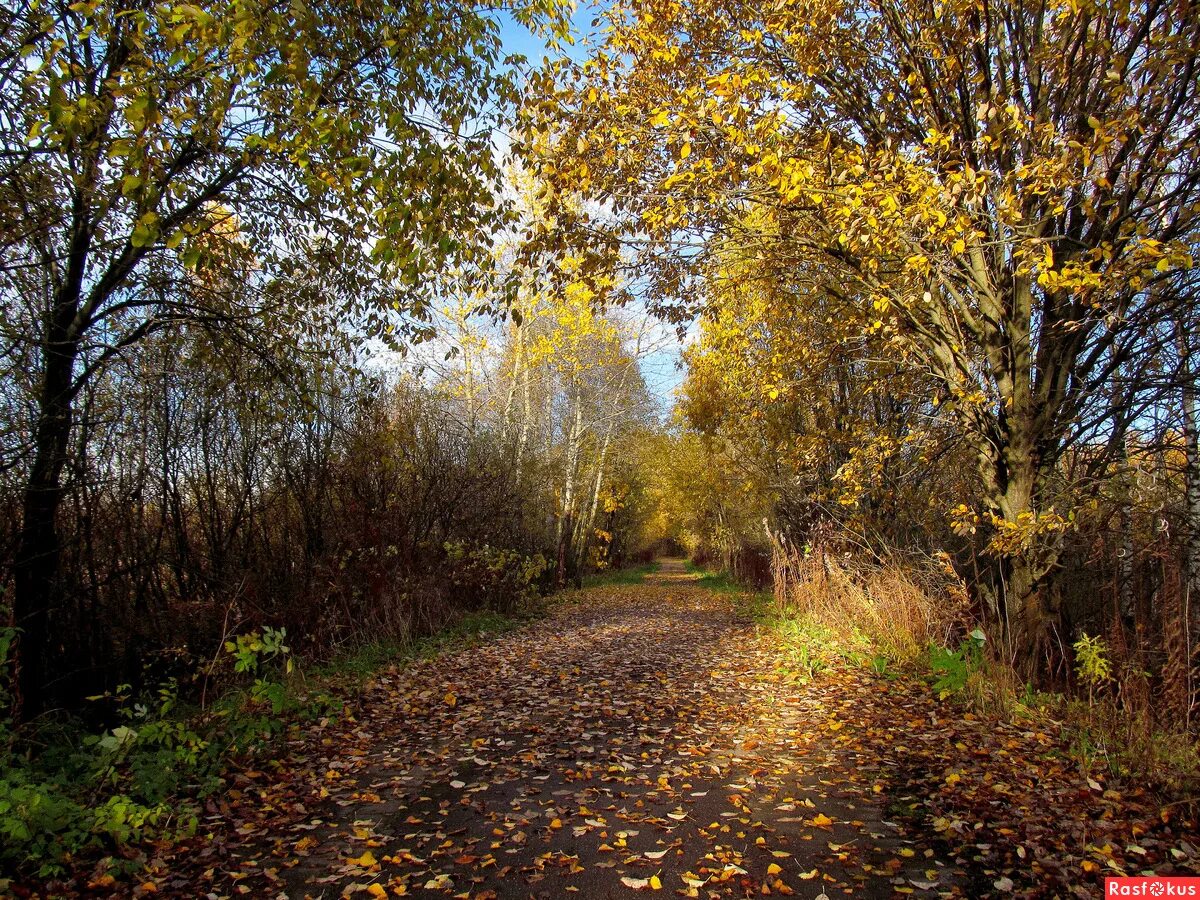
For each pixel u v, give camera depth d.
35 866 3.36
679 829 3.99
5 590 6.18
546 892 3.29
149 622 7.61
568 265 8.45
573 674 8.52
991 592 8.50
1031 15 7.29
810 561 12.52
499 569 15.01
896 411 12.40
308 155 5.39
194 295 7.50
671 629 13.03
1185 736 4.64
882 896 3.24
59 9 4.99
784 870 3.50
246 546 9.52
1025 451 7.68
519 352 19.69
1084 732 5.11
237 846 3.76
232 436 9.56
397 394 13.02
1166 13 6.09
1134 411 8.45
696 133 6.96
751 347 13.02
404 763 5.18
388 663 9.05
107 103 4.64
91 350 6.94
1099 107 6.96
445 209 6.07
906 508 11.36
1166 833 3.71
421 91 6.37
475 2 6.05
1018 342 7.59
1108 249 5.62
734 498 20.16
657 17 7.46
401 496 12.36
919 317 8.16
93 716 6.60
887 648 8.58
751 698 7.19
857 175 6.24
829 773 4.91
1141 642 5.58
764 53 7.61
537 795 4.53
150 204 5.23
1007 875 3.40
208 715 5.23
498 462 15.88
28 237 5.77
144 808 3.64
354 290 8.55
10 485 6.03
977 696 6.34
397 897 3.26
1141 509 7.23
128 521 7.92
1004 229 6.95
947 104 7.89
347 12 5.59
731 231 8.15
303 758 5.17
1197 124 6.67
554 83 6.94
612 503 31.08
